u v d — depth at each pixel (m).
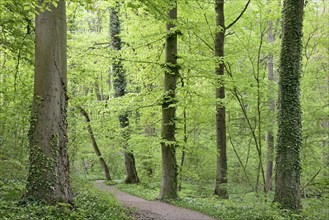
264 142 22.38
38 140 7.37
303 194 14.51
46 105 7.45
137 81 17.98
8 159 10.38
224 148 14.98
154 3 8.30
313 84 19.48
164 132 13.76
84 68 13.54
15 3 8.19
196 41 16.41
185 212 10.92
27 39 9.73
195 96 14.77
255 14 14.00
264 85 15.28
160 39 13.98
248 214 10.00
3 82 11.48
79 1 6.84
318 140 16.94
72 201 7.71
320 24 17.45
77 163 28.16
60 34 7.71
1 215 5.78
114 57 14.04
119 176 26.31
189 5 12.91
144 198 14.47
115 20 19.23
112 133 17.94
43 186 7.22
